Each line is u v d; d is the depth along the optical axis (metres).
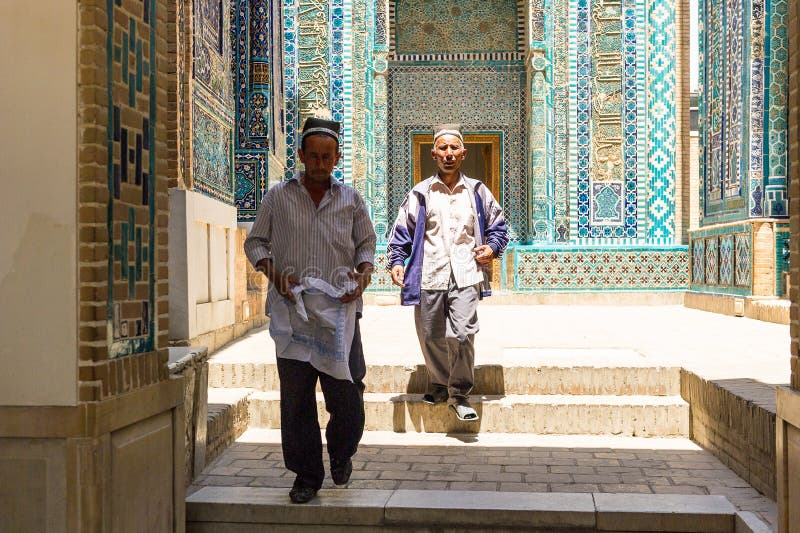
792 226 2.35
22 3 2.08
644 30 10.34
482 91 11.19
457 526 2.79
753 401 3.12
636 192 10.34
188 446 3.08
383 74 10.47
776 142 7.67
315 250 2.85
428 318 3.79
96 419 2.07
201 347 3.33
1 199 2.10
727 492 3.01
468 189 3.81
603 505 2.80
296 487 2.89
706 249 9.08
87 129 2.07
